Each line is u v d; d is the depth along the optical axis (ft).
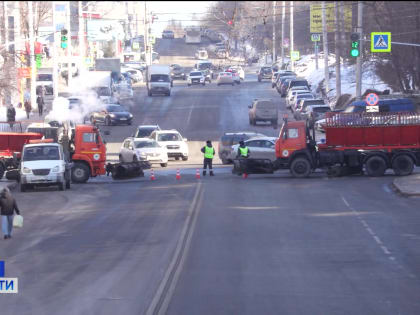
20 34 337.31
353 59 338.13
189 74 542.16
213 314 60.39
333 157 182.29
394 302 64.13
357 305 63.16
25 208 141.69
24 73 355.77
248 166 187.32
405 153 179.52
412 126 178.60
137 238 102.53
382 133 180.14
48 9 462.19
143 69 629.51
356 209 126.82
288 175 194.39
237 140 228.84
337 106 351.05
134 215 126.11
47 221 123.65
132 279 75.36
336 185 165.37
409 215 118.93
